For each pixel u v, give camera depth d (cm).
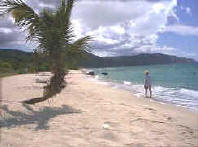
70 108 1046
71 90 1783
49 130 695
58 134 661
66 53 988
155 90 2453
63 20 970
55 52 973
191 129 797
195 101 1691
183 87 2841
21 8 938
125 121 843
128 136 672
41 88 1769
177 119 972
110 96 1616
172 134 716
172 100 1725
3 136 619
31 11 951
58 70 985
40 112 928
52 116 872
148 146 598
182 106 1442
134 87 2720
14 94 1424
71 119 838
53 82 989
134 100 1534
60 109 1009
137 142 625
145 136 680
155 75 5844
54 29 941
